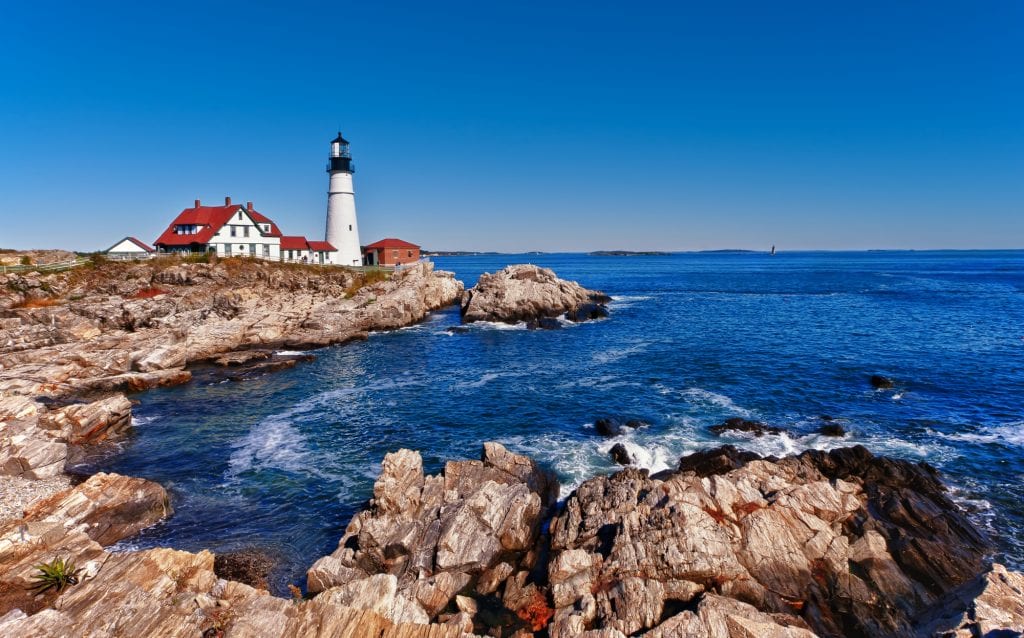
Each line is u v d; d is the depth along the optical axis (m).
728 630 14.59
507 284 77.50
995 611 14.66
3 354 41.91
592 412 34.16
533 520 20.69
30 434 27.28
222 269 70.62
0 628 12.60
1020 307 76.00
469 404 36.50
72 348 43.97
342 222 95.69
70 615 13.37
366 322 66.38
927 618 15.76
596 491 21.47
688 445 28.47
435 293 88.88
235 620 13.59
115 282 63.97
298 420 34.03
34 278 58.72
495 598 17.77
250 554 20.02
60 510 20.94
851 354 47.03
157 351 44.31
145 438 31.20
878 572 17.52
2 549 17.23
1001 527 20.16
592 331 63.97
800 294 102.56
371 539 19.23
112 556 16.25
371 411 35.53
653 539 18.11
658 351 51.00
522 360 49.47
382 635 13.57
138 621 13.27
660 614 15.91
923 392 35.88
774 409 33.47
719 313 76.38
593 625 15.97
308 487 25.17
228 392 40.28
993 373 39.75
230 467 27.31
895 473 23.36
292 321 59.62
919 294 97.94
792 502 20.03
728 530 18.83
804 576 17.47
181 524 22.05
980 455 26.09
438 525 20.02
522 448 28.91
